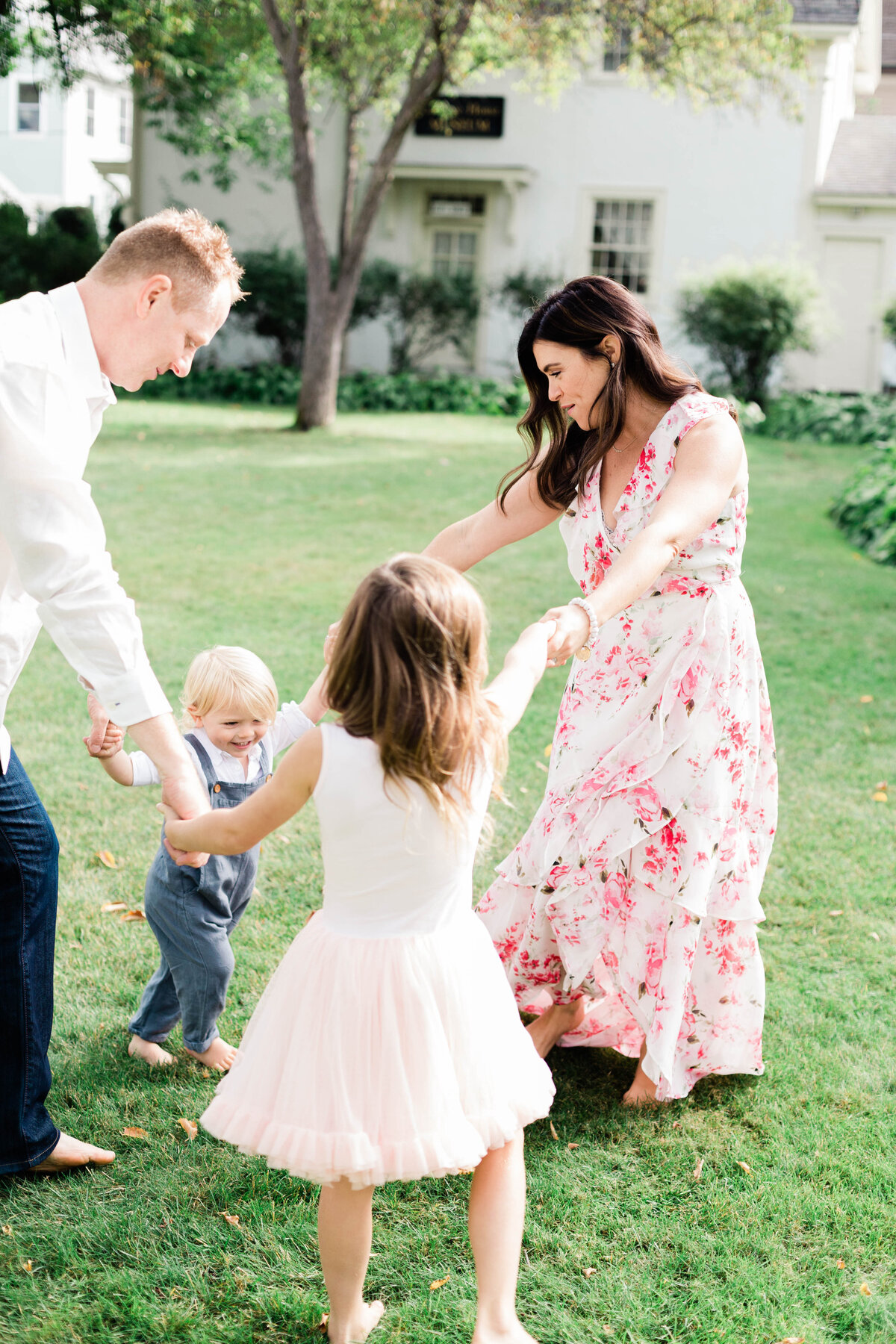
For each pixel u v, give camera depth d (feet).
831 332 58.13
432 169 65.00
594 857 8.85
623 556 7.60
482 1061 6.33
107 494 33.22
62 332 6.98
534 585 25.54
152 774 8.18
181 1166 8.16
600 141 64.34
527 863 9.19
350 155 55.31
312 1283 7.16
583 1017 9.99
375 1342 6.70
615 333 8.33
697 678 8.72
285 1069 6.20
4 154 102.58
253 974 10.54
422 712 6.08
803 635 22.86
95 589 6.64
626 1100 9.18
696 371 61.72
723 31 44.32
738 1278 7.27
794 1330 6.88
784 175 62.75
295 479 36.81
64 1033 9.65
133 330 7.14
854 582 27.17
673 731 8.73
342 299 48.96
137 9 43.62
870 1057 9.77
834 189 62.64
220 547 27.73
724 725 8.75
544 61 46.83
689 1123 8.89
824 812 14.79
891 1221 7.80
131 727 6.75
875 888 12.74
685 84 47.39
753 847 9.20
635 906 8.89
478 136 65.16
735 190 63.41
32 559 6.60
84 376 7.06
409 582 6.17
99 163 70.28
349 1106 6.05
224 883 8.61
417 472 38.86
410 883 6.32
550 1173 8.25
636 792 8.79
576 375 8.51
